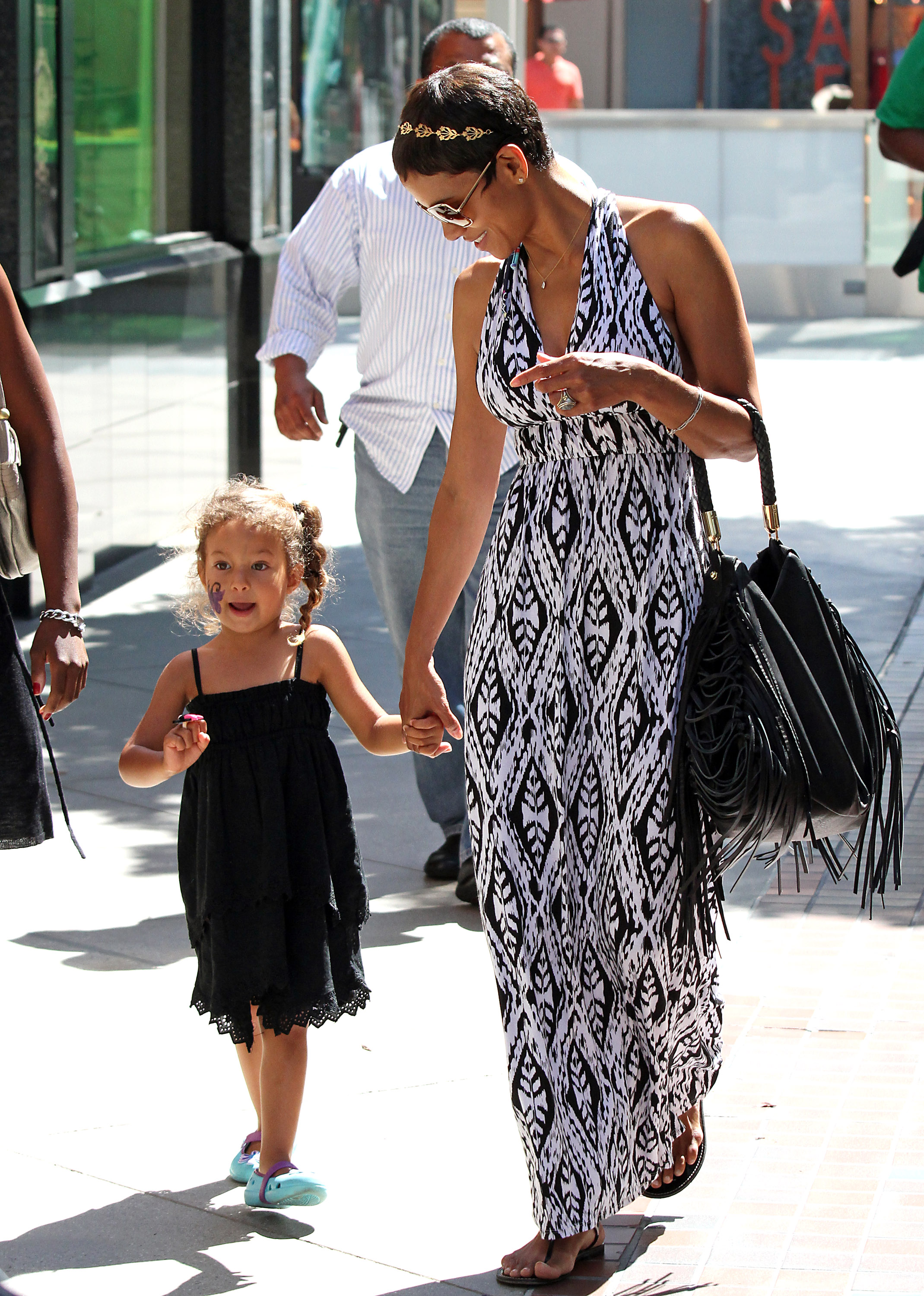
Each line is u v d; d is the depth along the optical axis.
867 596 11.23
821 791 3.79
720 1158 4.54
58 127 10.63
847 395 19.22
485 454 4.32
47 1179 4.51
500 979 4.10
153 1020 5.49
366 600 11.49
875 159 25.17
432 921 6.38
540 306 4.04
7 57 10.12
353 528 13.65
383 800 7.85
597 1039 4.12
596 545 4.01
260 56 13.59
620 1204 4.11
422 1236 4.24
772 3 29.19
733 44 29.47
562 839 4.11
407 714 4.50
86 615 11.01
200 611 4.86
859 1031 5.29
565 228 3.96
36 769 3.98
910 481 15.00
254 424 14.06
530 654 4.09
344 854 4.44
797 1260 4.07
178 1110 4.90
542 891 4.09
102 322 11.55
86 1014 5.54
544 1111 4.02
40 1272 4.07
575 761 4.09
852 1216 4.25
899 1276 3.99
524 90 3.96
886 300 25.56
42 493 4.20
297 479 14.95
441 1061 5.18
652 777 3.96
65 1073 5.11
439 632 4.48
